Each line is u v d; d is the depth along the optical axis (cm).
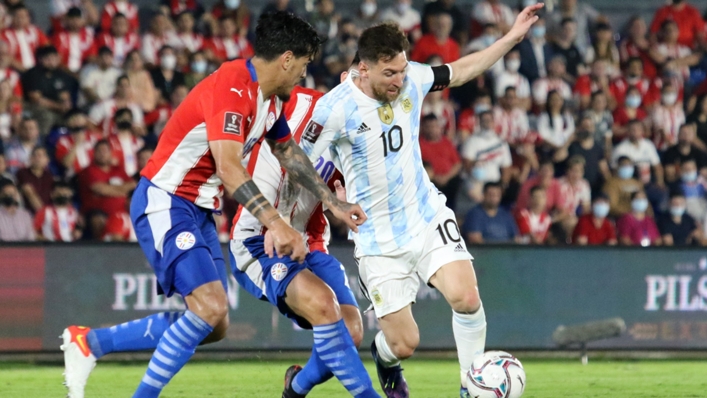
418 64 1866
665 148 4444
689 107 4550
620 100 4466
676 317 3406
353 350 1616
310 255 1831
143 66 3994
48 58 3862
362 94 1770
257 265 1748
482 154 3994
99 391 2378
